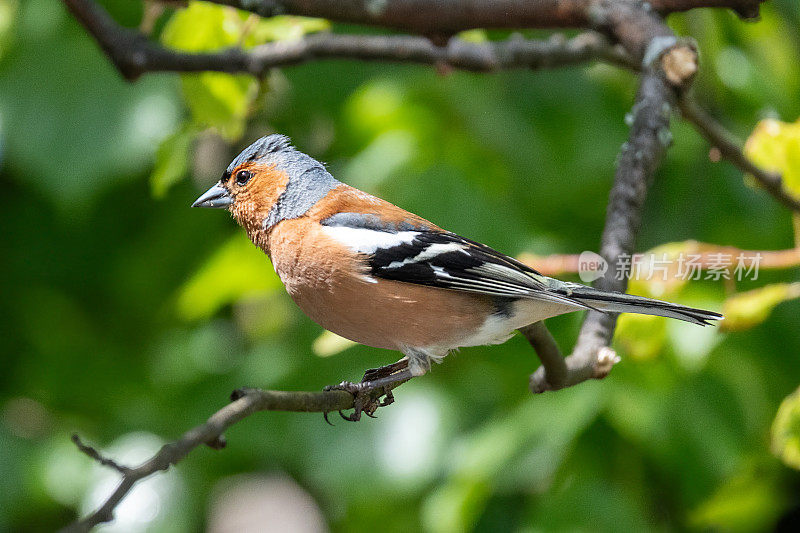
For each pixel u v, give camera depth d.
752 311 6.62
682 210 10.08
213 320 12.26
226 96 8.37
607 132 10.09
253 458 10.51
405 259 6.49
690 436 8.40
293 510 13.20
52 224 11.19
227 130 8.45
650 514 8.84
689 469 8.43
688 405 8.51
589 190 10.20
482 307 6.58
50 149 9.36
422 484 9.20
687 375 8.37
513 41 8.73
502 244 8.96
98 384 11.19
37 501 9.48
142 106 9.41
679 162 10.20
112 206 11.12
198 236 11.19
